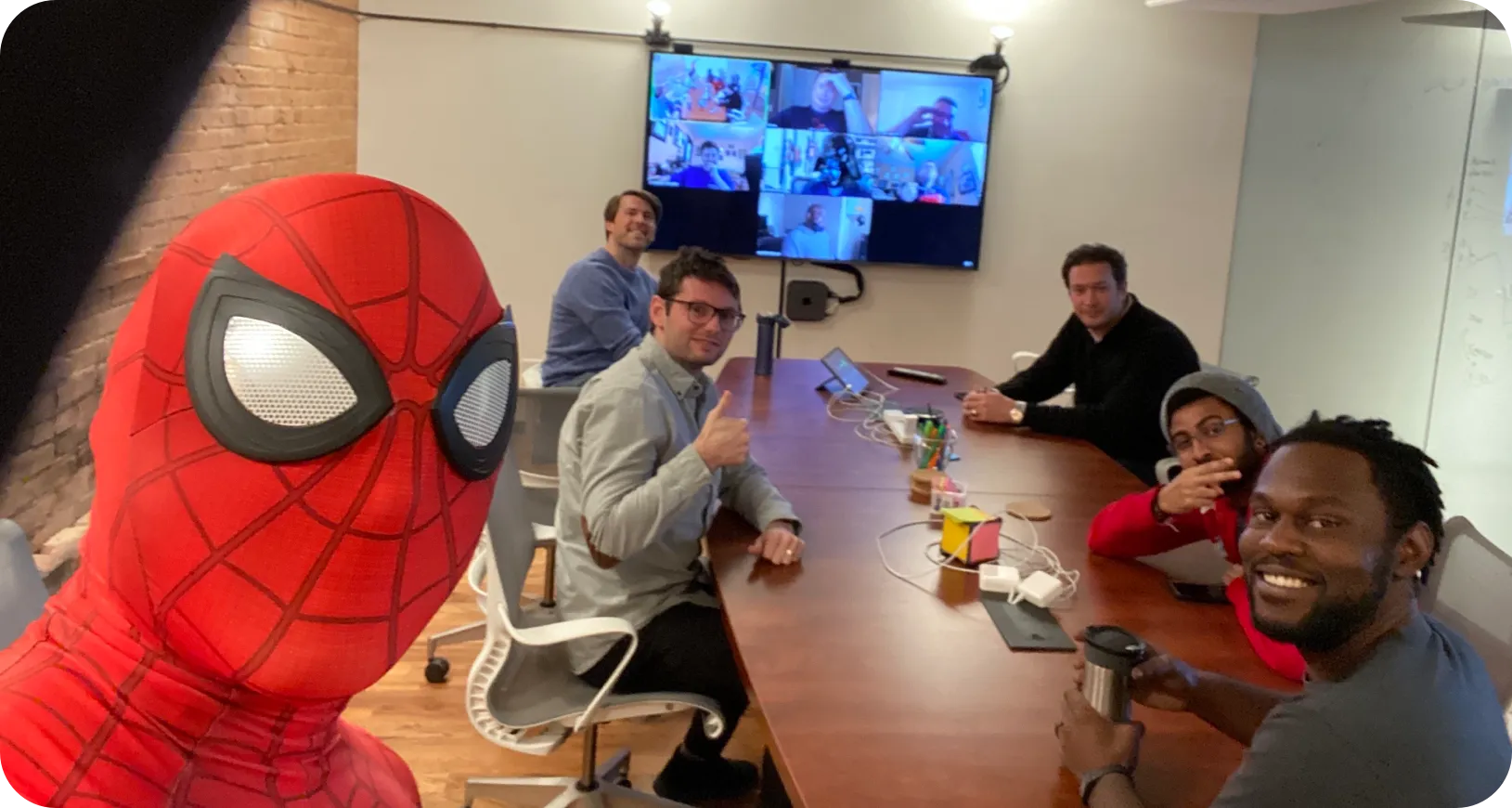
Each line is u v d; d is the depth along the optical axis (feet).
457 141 15.57
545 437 9.04
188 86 9.60
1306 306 14.73
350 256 2.09
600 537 6.05
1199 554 6.79
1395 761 3.01
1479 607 5.50
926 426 8.64
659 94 15.37
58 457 8.07
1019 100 16.17
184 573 2.05
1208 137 16.44
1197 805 3.99
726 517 7.10
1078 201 16.52
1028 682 4.92
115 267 8.25
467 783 7.18
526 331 16.25
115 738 2.12
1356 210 13.58
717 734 6.25
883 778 4.03
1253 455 6.17
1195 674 4.49
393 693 8.82
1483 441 10.91
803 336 16.63
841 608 5.66
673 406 6.57
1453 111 11.70
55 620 2.26
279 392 1.98
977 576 6.22
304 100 13.11
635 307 12.73
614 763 7.54
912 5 15.78
